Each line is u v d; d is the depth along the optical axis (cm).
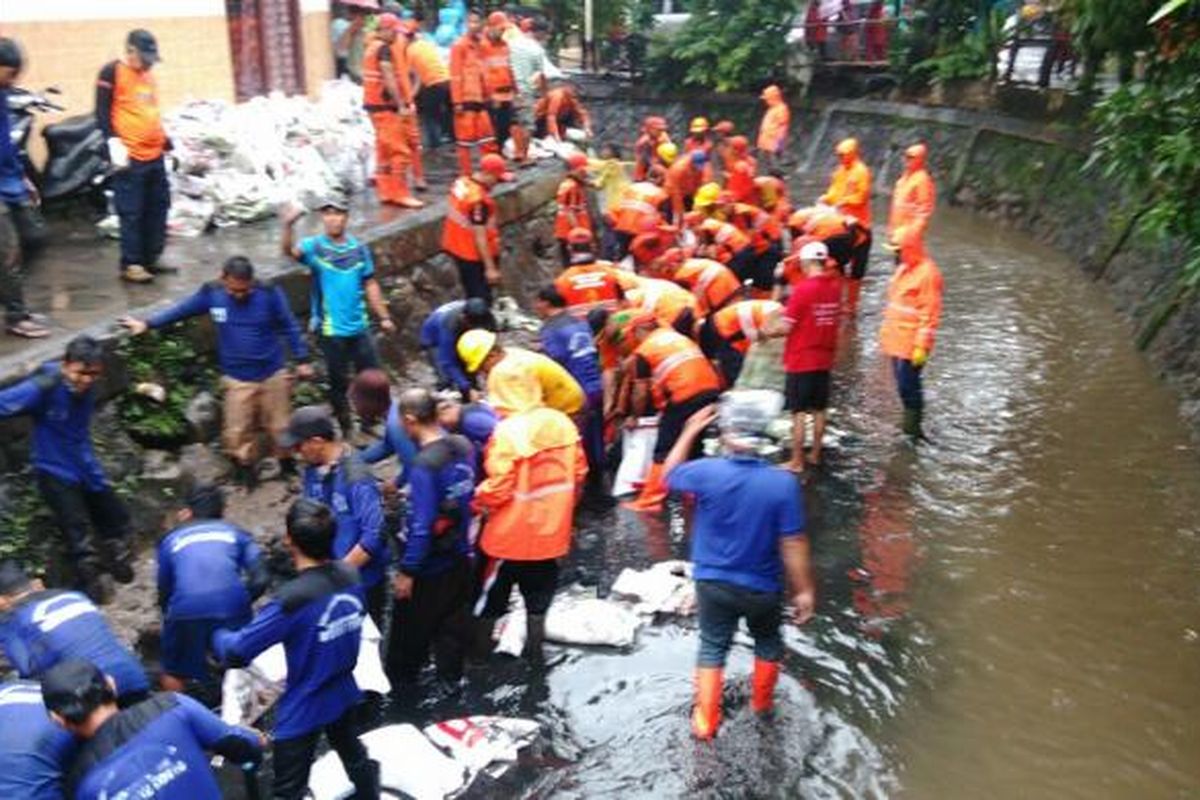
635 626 584
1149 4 767
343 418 750
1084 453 793
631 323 767
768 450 486
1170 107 748
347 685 427
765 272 1065
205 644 467
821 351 745
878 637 572
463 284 940
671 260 931
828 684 534
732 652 570
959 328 1110
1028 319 1134
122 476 614
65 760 350
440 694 532
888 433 845
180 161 956
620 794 457
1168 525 683
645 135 1552
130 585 577
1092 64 1241
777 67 2494
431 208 1046
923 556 654
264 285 646
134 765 328
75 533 536
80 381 515
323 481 497
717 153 1955
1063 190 1515
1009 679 536
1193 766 471
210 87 1148
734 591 480
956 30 1994
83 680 332
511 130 1339
